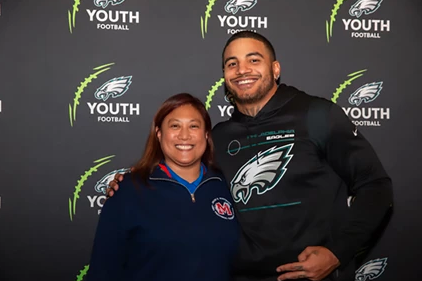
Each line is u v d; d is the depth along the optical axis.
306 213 1.68
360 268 2.21
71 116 2.14
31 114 2.12
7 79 2.12
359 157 1.70
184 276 1.41
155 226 1.43
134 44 2.17
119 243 1.46
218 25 2.20
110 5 2.16
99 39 2.16
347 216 1.71
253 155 1.77
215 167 1.68
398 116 2.25
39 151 2.12
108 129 2.16
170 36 2.18
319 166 1.73
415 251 2.22
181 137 1.51
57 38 2.14
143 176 1.53
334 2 2.24
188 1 2.19
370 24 2.25
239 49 1.80
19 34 2.13
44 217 2.12
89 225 2.13
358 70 2.24
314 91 2.22
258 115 1.81
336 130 1.71
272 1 2.22
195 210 1.49
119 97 2.16
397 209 2.22
